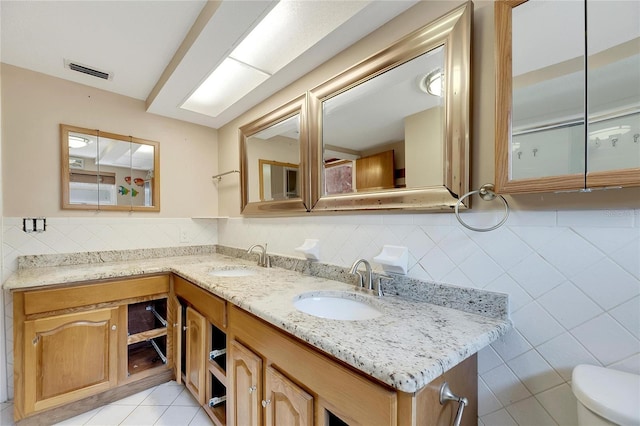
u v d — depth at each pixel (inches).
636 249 28.8
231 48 58.2
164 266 76.9
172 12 53.9
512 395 36.2
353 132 55.9
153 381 74.5
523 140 34.1
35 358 58.7
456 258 41.7
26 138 72.5
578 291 32.0
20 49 64.8
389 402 25.9
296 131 69.7
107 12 53.8
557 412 33.1
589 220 31.4
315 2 47.8
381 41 51.2
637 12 28.6
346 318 48.3
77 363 63.1
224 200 103.2
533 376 34.8
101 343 66.1
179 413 64.4
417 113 46.3
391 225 50.0
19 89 71.7
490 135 38.8
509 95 34.7
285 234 74.1
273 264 75.7
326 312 49.8
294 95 70.7
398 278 47.9
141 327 84.3
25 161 72.2
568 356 32.5
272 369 40.6
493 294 37.8
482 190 38.1
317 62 62.5
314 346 33.8
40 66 71.8
